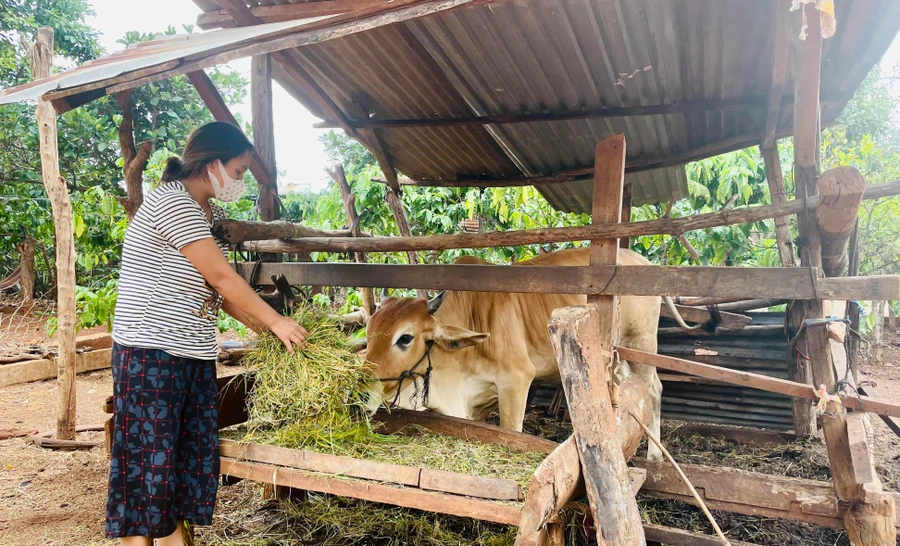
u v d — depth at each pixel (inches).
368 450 110.9
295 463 99.0
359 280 143.7
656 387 193.0
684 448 185.5
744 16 127.5
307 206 389.7
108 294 272.4
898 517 100.5
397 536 133.1
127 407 96.6
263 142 168.9
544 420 219.1
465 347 145.8
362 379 123.2
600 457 85.4
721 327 203.6
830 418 104.0
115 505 97.0
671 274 110.7
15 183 450.6
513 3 125.7
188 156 105.3
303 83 174.2
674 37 138.2
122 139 146.8
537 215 334.6
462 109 187.3
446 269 131.6
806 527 138.2
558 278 120.0
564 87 167.0
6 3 505.7
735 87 161.0
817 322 106.7
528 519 77.4
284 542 131.9
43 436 210.2
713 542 106.3
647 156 215.8
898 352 384.2
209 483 103.6
